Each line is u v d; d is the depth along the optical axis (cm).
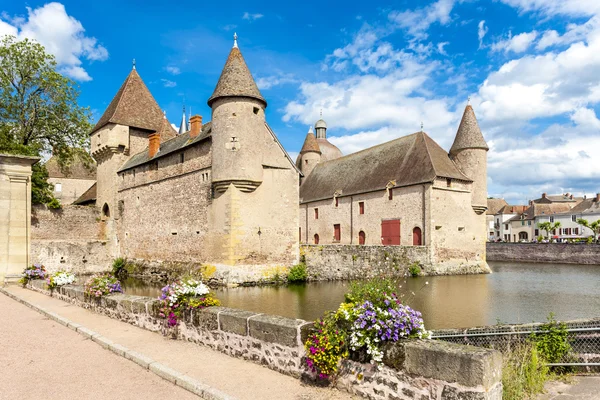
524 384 517
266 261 2219
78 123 3234
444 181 2933
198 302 709
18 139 2958
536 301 1727
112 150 3191
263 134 2233
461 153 3203
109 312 907
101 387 511
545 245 4247
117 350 659
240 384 509
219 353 639
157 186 2755
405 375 429
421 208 2897
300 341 528
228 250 2098
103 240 3144
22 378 540
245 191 2147
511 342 672
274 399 464
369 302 468
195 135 2552
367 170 3628
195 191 2383
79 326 813
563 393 525
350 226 3597
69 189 4975
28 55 2928
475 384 377
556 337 643
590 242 4491
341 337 479
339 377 490
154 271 2638
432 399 406
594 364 600
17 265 1492
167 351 648
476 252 3075
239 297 1777
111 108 3400
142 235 2886
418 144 3262
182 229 2486
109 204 3212
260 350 584
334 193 3778
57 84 3011
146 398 479
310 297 1773
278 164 2320
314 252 2380
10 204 1491
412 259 2648
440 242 2856
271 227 2250
